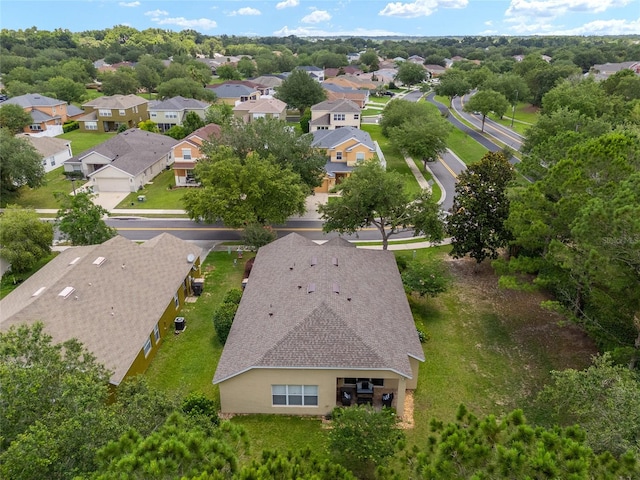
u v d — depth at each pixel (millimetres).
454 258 35219
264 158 43844
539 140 55156
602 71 130750
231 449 11258
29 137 64500
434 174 62875
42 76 113938
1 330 21094
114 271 27000
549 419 20906
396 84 158875
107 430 12414
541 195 24625
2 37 177250
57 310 22953
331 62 168875
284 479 10836
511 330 27969
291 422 20781
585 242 19656
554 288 26656
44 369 12875
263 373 20328
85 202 34562
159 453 10320
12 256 32906
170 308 28062
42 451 10844
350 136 59281
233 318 25891
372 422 17141
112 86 107812
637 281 19203
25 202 50594
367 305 23609
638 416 13922
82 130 87188
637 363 21234
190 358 25266
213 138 46938
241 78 148500
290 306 22984
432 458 11414
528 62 122688
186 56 166750
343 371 20172
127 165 55500
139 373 23203
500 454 10031
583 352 25688
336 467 11422
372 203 33969
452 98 117125
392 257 31078
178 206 50438
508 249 35875
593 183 22422
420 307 30453
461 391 22797
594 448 13719
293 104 95812
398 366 20125
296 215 48750
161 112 86625
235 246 40625
